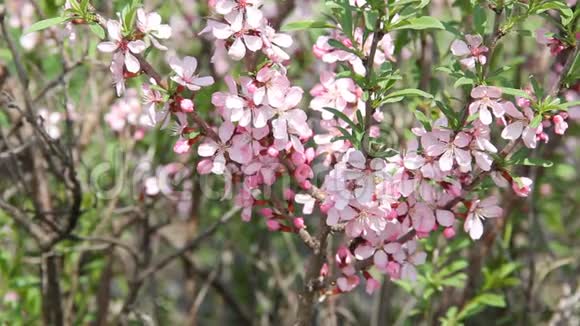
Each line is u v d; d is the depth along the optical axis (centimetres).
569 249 128
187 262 132
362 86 75
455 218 81
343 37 81
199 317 152
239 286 146
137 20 75
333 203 76
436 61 103
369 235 78
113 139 120
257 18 74
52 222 102
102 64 102
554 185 124
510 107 75
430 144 76
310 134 76
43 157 109
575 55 78
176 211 129
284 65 82
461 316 101
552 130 108
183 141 77
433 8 109
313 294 82
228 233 132
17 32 111
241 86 76
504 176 77
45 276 106
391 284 105
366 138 75
